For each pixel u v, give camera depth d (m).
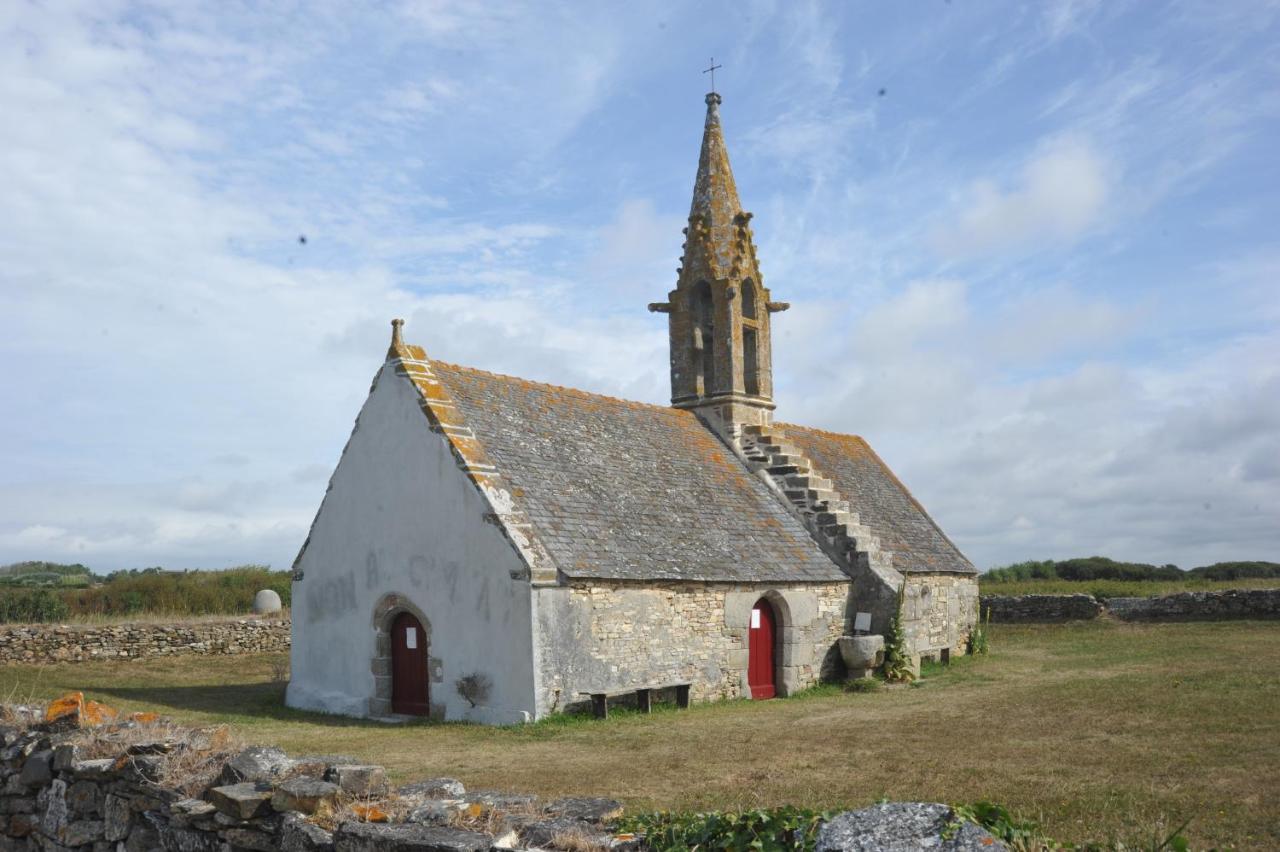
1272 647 25.98
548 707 17.28
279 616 31.70
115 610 33.72
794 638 23.27
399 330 20.50
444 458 18.88
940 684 23.28
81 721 9.07
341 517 20.59
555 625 17.59
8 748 9.37
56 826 8.66
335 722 18.44
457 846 5.66
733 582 21.55
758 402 28.91
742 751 13.79
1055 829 8.55
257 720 18.52
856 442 36.78
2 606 31.30
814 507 26.36
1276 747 12.50
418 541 19.12
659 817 6.47
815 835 5.41
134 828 7.83
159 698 20.86
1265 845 8.20
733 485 25.77
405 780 11.99
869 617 25.14
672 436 26.09
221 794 6.91
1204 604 34.69
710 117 30.42
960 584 30.94
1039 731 14.55
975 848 4.79
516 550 17.48
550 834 5.99
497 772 12.48
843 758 12.91
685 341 29.22
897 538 30.23
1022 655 29.27
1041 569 58.34
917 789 10.58
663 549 20.62
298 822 6.42
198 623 29.17
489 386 21.91
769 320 29.83
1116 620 36.28
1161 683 19.33
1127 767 11.55
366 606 19.86
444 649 18.50
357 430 20.55
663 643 19.83
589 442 22.67
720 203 29.45
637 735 15.70
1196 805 9.50
